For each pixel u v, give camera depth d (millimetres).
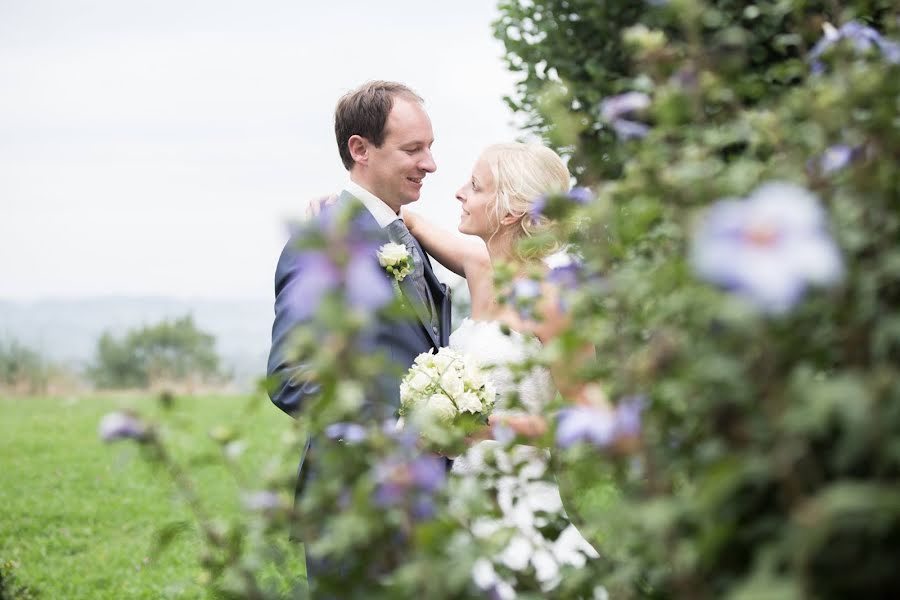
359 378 1511
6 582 5840
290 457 1715
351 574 1571
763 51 3723
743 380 1283
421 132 3520
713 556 1275
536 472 2100
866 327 1309
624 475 1540
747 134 1572
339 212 1438
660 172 1514
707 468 1293
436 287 3564
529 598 1595
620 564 1635
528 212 3205
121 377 23156
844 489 1067
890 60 1562
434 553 1437
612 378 1541
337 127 3631
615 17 4941
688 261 1369
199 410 11625
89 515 7461
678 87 1548
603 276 1588
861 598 1243
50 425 11641
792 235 1113
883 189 1372
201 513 1702
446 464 2695
